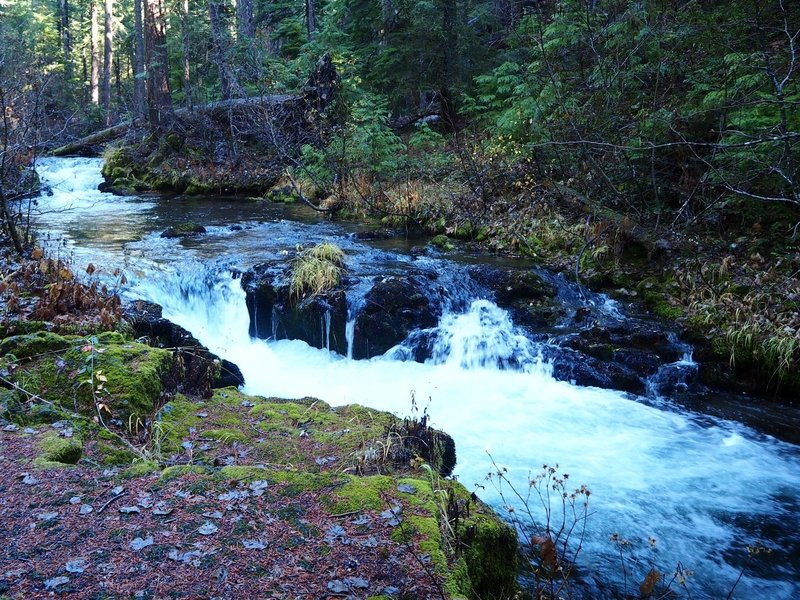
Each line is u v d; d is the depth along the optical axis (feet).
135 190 61.98
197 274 30.81
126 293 27.35
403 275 30.91
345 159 50.75
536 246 37.42
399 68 61.67
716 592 14.60
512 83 49.39
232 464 15.24
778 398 25.04
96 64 120.98
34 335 18.51
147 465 13.46
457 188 46.11
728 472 19.83
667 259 33.06
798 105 28.32
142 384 17.42
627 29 36.37
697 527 16.98
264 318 30.19
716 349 26.40
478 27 61.57
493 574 12.05
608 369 25.77
